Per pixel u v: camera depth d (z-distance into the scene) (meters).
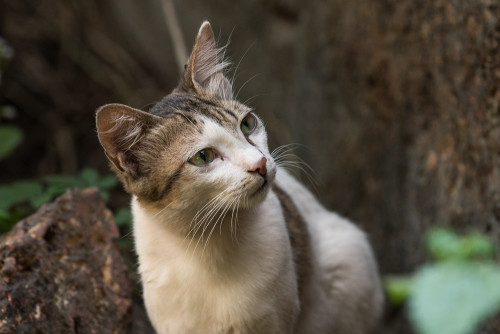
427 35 4.21
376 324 4.25
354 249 3.99
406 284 1.59
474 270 1.26
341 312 3.98
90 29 7.93
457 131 3.98
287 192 3.76
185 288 3.06
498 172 3.52
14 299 3.07
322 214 4.13
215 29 6.79
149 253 3.12
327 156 5.74
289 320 3.18
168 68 7.53
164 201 2.97
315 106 5.86
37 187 4.14
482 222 3.72
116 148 2.92
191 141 2.92
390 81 4.79
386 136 4.96
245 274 3.02
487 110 3.58
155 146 2.96
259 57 6.53
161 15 7.23
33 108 7.53
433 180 4.35
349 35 5.24
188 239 3.02
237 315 3.04
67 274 3.41
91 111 7.54
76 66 7.84
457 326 1.17
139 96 7.55
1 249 3.22
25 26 7.88
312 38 5.81
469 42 3.71
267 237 3.06
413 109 4.55
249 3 6.48
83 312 3.37
